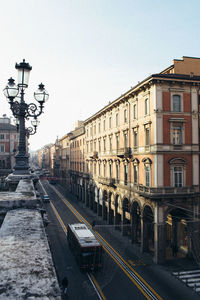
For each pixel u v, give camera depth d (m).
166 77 23.98
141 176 26.92
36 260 2.45
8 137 54.25
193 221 23.78
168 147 24.12
